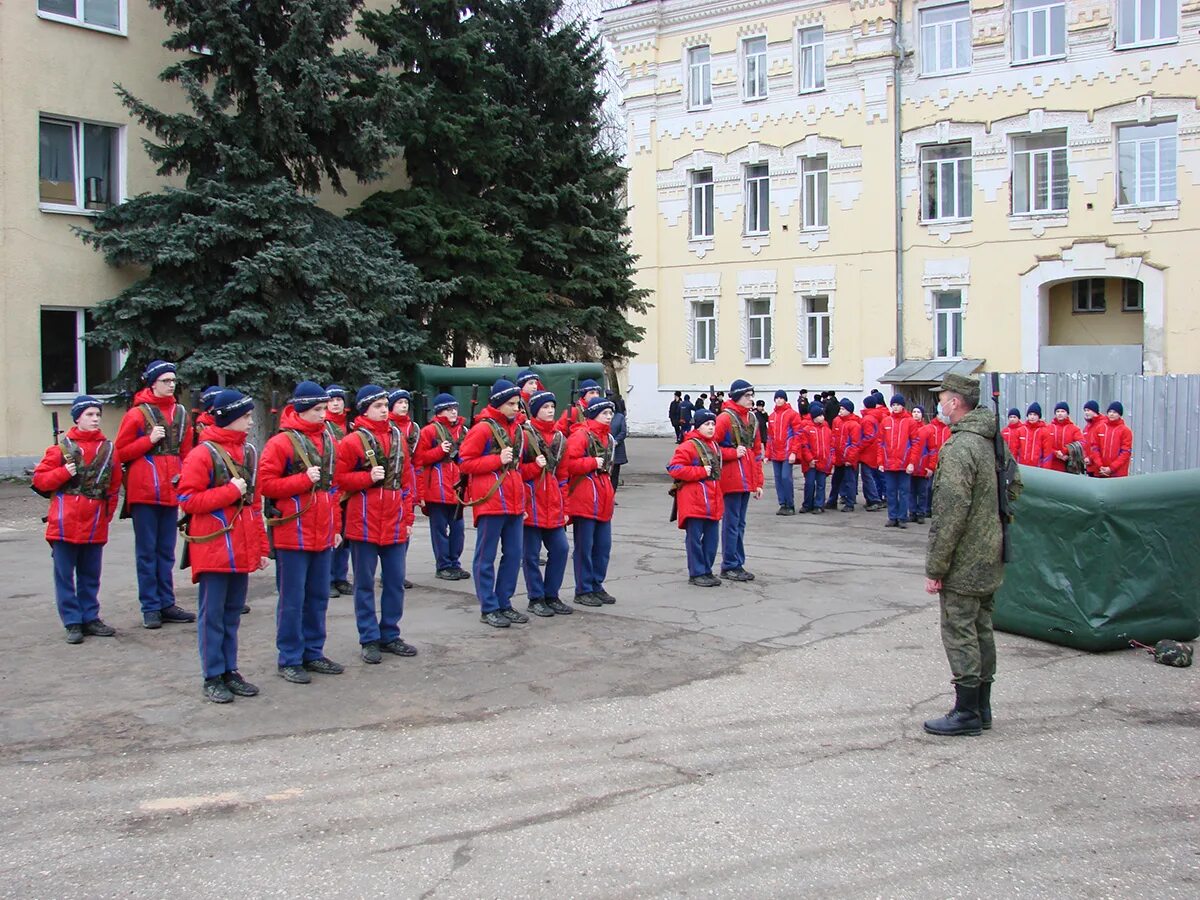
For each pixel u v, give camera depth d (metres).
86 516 9.06
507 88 21.95
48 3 20.22
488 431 9.62
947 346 31.53
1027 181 30.00
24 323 19.83
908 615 10.11
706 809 5.55
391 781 5.96
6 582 11.64
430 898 4.62
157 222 18.61
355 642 9.12
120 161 21.25
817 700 7.41
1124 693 7.63
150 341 18.11
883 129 31.67
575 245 22.52
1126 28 28.25
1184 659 8.30
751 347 35.34
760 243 34.44
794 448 18.58
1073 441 16.41
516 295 20.95
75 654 8.75
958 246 30.84
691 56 35.59
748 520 18.00
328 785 5.91
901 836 5.21
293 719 7.06
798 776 6.01
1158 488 8.81
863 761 6.25
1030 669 8.23
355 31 22.73
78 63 20.47
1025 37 29.64
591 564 10.62
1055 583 8.89
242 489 7.35
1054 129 29.25
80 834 5.29
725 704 7.33
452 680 7.94
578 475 10.42
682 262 36.16
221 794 5.79
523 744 6.55
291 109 18.14
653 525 16.61
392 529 8.48
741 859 4.96
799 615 10.11
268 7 18.64
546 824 5.38
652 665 8.34
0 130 19.34
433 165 21.22
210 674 7.45
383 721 7.01
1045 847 5.10
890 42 31.23
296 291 18.92
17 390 19.77
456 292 20.58
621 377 39.56
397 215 20.28
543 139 22.06
